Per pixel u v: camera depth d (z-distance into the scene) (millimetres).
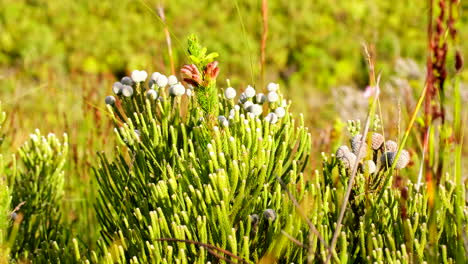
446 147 1596
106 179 1948
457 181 1389
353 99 5848
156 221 1656
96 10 10414
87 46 9578
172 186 1712
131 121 1904
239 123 1758
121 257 1767
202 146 1801
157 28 9969
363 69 9594
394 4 11188
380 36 9922
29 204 2289
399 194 1769
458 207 1430
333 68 9711
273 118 1763
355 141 1742
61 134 3537
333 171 1826
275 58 9805
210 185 1650
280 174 1777
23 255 2104
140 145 1924
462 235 1437
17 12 9930
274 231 1616
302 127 1887
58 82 4988
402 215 1601
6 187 1963
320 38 10250
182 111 2305
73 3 10406
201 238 1642
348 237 1667
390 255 1585
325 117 6266
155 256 1659
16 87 4715
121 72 9438
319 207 1629
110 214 1970
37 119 4082
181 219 1726
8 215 2045
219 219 1616
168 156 1885
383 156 1709
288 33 10250
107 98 1925
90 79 4801
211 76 1770
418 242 1588
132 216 1846
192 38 1815
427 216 1684
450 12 1204
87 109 3459
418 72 6273
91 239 2684
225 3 10664
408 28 10617
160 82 1854
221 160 1667
